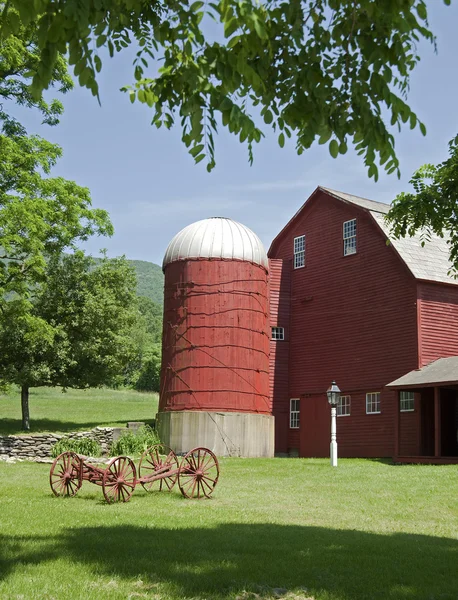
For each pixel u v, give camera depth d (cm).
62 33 545
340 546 991
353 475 2078
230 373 3072
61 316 3797
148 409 5888
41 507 1353
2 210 2656
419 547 1009
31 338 2891
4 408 5456
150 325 13862
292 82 631
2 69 2647
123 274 4088
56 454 2702
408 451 2830
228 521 1233
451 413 2883
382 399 3017
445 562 902
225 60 571
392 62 619
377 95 618
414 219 1483
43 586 706
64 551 887
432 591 741
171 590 709
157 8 735
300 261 3606
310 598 708
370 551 960
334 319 3341
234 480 2002
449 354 2966
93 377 3853
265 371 3228
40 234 2758
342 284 3328
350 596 714
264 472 2227
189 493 1689
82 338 3803
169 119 668
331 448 2448
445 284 2984
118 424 4166
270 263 3619
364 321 3175
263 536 1062
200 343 3080
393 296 3044
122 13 645
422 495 1652
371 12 588
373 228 3197
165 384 3144
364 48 620
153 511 1353
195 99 580
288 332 3575
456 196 1438
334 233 3425
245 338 3127
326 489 1777
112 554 877
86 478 1541
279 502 1557
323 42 633
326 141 635
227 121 576
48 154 2923
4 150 2706
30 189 2867
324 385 3331
